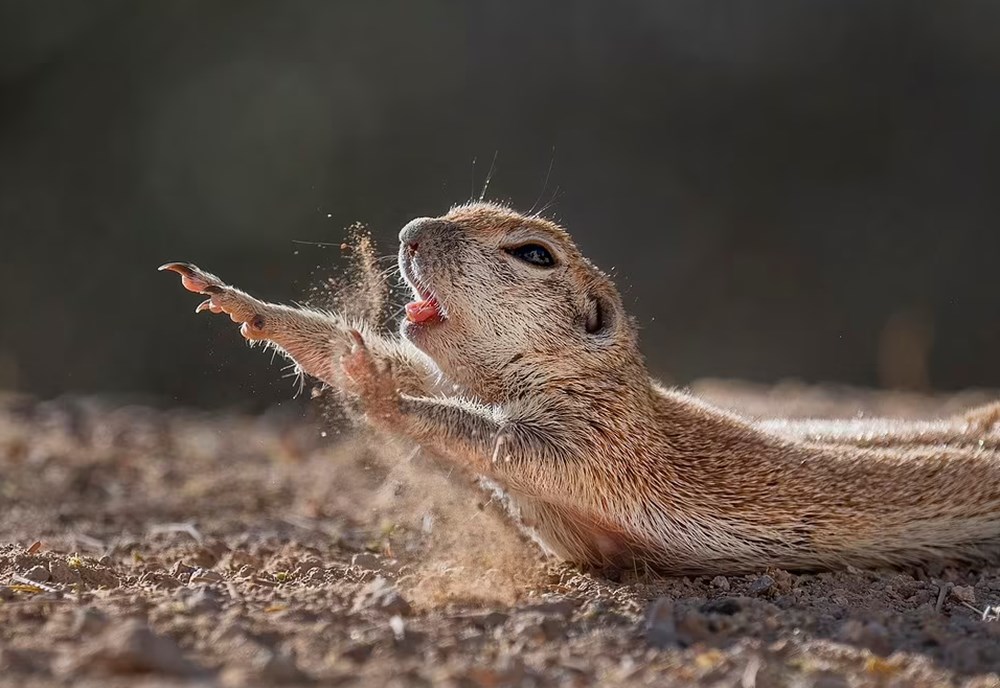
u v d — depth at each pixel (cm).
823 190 6388
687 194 6341
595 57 6619
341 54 6450
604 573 1711
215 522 2044
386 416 1582
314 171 6156
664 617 1289
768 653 1210
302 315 1784
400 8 6594
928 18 6619
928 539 1695
